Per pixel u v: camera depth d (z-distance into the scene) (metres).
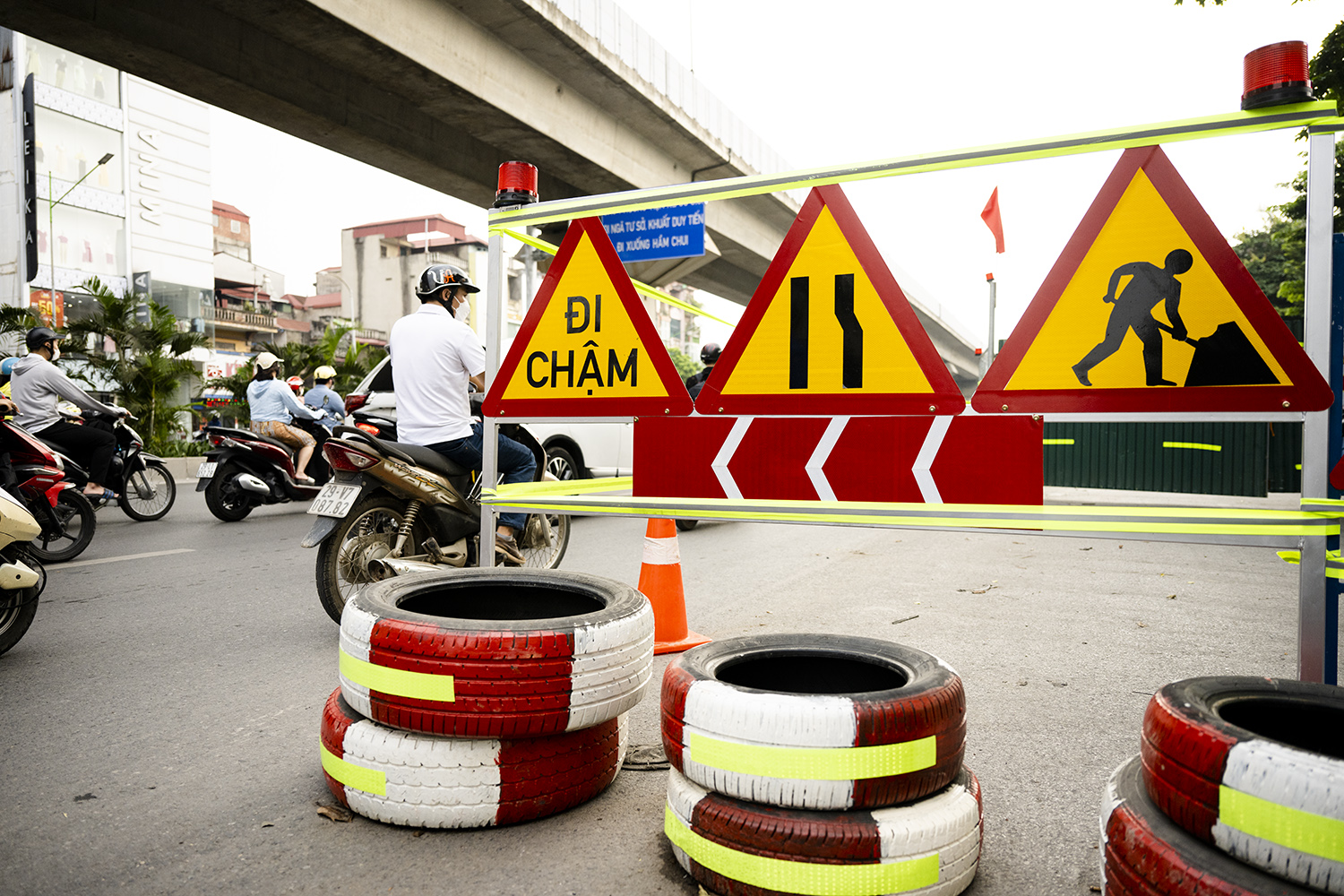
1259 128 2.24
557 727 2.25
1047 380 2.46
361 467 4.18
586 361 3.25
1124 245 2.37
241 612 4.96
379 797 2.27
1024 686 3.59
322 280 83.56
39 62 32.81
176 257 39.22
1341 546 2.35
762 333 2.87
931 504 2.61
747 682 2.33
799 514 2.81
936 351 2.60
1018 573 6.27
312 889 1.99
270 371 9.47
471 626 2.23
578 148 18.34
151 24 11.81
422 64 14.05
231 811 2.41
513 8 14.95
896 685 2.20
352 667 2.34
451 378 4.54
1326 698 1.76
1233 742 1.48
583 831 2.28
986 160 2.53
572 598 2.86
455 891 1.99
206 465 8.99
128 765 2.75
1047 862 2.15
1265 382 2.24
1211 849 1.49
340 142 15.78
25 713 3.25
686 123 20.55
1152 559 6.94
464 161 17.86
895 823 1.81
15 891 1.98
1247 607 5.14
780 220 26.72
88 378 19.67
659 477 3.08
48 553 6.63
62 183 33.94
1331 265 2.18
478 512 4.66
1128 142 2.37
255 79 13.38
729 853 1.86
